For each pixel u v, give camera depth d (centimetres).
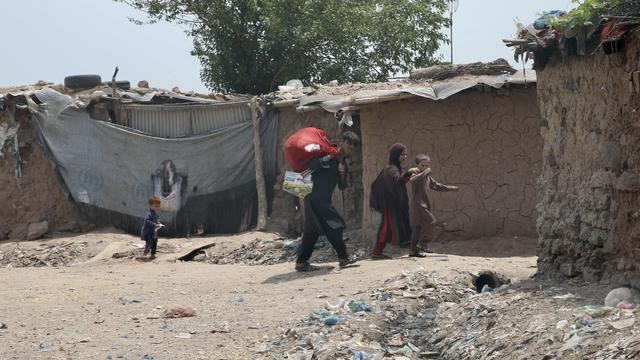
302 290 1166
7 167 1920
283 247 1666
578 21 888
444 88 1536
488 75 1614
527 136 1564
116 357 851
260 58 3111
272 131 1897
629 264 884
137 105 1931
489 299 933
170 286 1280
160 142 1912
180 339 922
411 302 1019
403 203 1381
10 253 1798
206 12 3089
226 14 3064
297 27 2986
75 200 1917
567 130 1004
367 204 1611
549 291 902
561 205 1012
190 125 1931
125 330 972
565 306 820
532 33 1018
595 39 918
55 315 1070
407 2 3106
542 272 1037
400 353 833
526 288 953
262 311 1042
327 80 3078
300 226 1859
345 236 1689
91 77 2053
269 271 1390
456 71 1656
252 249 1702
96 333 962
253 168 1903
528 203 1563
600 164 930
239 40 3095
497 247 1523
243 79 3100
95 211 1931
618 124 897
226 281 1308
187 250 1727
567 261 998
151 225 1661
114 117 1938
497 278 1162
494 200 1571
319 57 3114
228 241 1764
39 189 1925
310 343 864
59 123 1917
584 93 960
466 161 1575
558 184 1027
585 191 960
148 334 948
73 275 1474
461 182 1576
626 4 860
